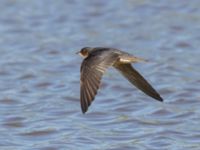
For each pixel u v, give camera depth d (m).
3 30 26.12
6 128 15.19
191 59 21.52
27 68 21.06
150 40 24.05
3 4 29.38
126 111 16.47
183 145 13.75
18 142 14.16
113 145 13.75
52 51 23.02
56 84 19.20
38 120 15.73
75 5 28.98
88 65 8.25
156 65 20.92
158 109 16.38
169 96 17.80
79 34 25.23
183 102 17.20
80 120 15.72
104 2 29.12
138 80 9.37
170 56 21.94
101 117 15.95
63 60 21.95
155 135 14.38
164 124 15.27
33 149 13.57
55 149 13.56
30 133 14.72
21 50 23.36
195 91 18.09
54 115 16.19
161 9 27.91
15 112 16.50
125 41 24.09
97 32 25.47
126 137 14.29
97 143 13.91
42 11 28.33
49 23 26.83
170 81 19.23
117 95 17.91
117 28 25.83
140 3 28.70
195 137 14.26
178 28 25.25
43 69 20.91
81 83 8.08
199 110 16.42
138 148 13.54
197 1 28.50
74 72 20.58
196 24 25.67
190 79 19.31
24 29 26.14
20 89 18.78
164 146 13.66
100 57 8.40
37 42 24.28
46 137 14.45
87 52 9.27
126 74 9.36
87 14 27.69
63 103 17.23
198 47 22.94
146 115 16.06
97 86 8.02
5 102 17.50
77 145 13.77
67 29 25.98
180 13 27.23
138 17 27.12
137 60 8.62
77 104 17.16
